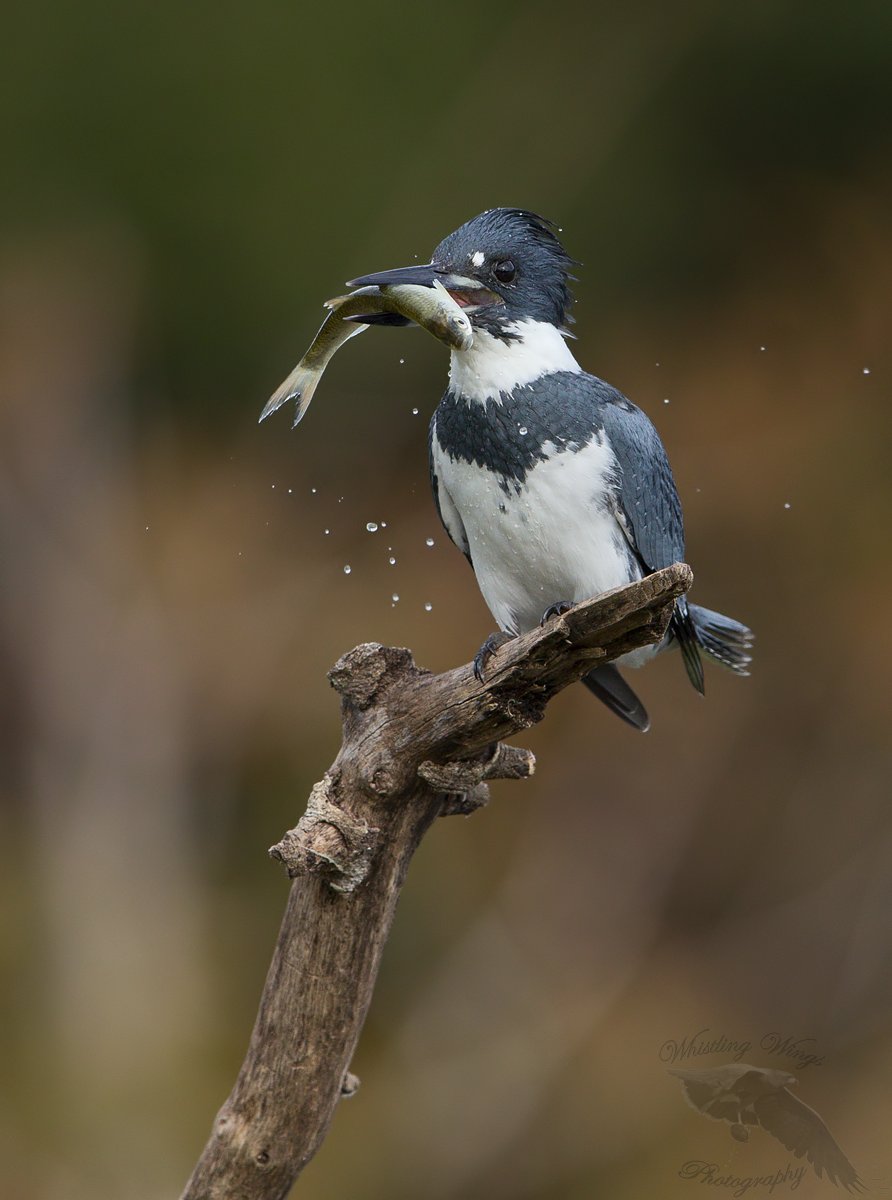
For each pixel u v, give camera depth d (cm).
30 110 1509
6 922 1221
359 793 439
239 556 1381
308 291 1480
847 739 1212
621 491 554
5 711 1312
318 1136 459
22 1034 1122
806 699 1228
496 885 1162
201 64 1515
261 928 1198
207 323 1506
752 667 1245
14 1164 980
